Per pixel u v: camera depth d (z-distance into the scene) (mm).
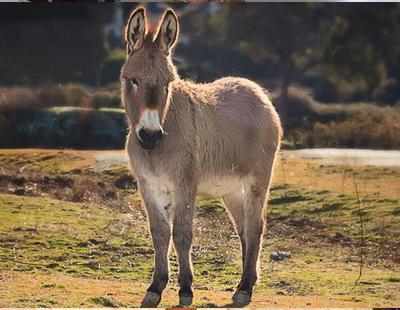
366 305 14250
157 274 13148
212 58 48250
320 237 21000
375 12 46906
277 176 26812
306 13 46812
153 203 13203
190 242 13078
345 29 47094
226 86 15070
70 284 15031
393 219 21719
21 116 38250
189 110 13391
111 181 27250
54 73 45125
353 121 39188
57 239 19125
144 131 12023
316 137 37500
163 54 12570
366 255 19453
